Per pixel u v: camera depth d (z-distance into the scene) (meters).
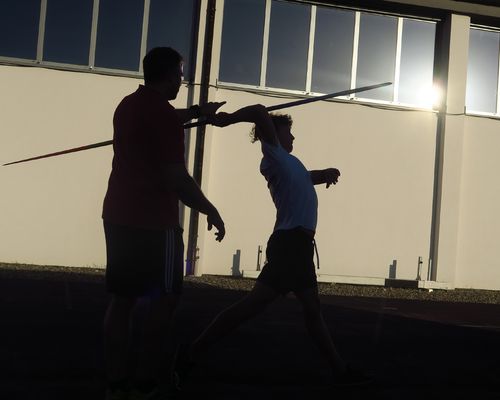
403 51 13.27
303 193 4.39
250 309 4.29
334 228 12.94
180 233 3.76
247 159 12.66
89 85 12.30
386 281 13.02
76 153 12.26
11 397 3.94
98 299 8.16
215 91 12.54
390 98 13.22
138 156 3.66
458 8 13.16
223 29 12.68
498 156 13.50
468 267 13.32
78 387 4.19
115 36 12.39
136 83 12.41
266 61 12.79
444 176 13.16
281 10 12.84
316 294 4.46
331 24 13.01
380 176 13.09
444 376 5.03
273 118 4.65
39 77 12.20
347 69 13.06
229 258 12.59
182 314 7.36
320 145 12.92
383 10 13.12
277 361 5.20
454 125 13.24
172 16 12.52
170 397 4.11
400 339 6.60
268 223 12.71
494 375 5.16
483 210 13.41
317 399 4.23
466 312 9.52
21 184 12.13
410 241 13.15
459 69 13.27
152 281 3.66
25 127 12.15
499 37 13.68
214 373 4.72
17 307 7.14
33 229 12.16
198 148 12.45
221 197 12.59
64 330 5.98
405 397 4.39
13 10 12.16
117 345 3.71
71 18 12.29
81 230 12.26
